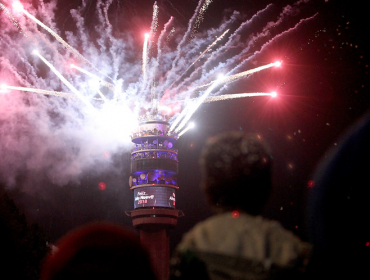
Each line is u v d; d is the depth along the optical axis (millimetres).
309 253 6996
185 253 7137
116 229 5570
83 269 5207
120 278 5258
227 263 6918
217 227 7344
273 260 6906
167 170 87062
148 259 5512
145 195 88062
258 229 7262
